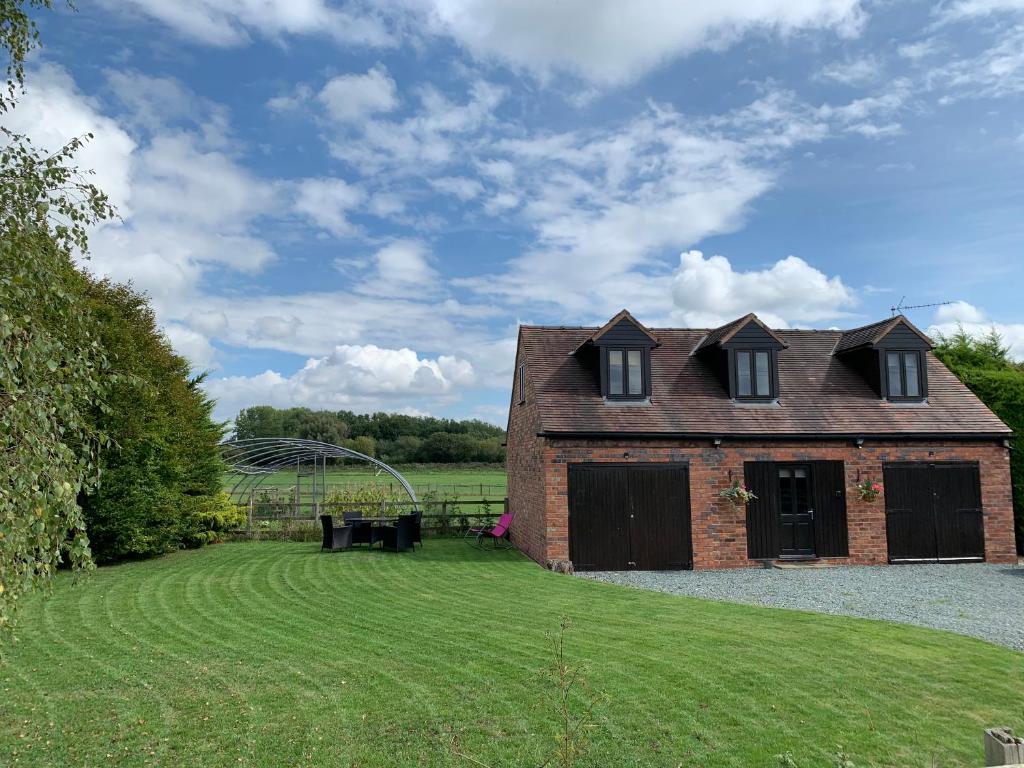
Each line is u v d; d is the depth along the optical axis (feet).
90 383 16.35
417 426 237.45
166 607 37.86
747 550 54.54
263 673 25.64
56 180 16.79
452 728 20.33
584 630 31.65
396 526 62.54
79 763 18.30
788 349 64.44
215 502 68.95
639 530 53.57
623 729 20.22
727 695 22.99
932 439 57.21
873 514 56.13
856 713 21.53
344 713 21.56
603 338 57.06
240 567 52.75
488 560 56.18
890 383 60.03
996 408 64.18
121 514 53.72
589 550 52.90
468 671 25.52
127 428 54.24
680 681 24.30
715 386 59.52
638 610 36.24
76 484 15.08
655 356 62.13
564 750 16.40
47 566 14.65
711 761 18.22
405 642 29.76
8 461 14.05
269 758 18.47
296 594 41.39
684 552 53.83
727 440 55.06
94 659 27.76
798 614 35.17
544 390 56.70
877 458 56.65
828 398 59.36
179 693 23.57
